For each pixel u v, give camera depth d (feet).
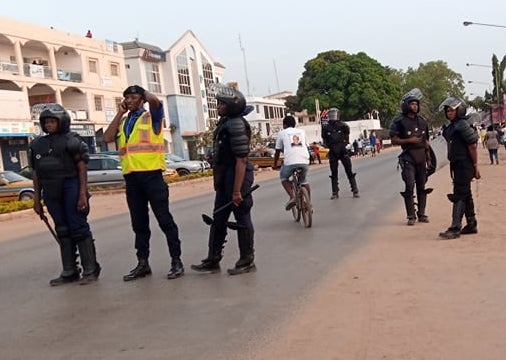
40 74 127.85
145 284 21.02
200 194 67.05
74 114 136.36
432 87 387.96
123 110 21.80
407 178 29.45
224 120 21.33
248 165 21.63
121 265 24.86
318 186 59.67
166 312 17.54
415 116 29.35
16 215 54.65
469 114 25.85
